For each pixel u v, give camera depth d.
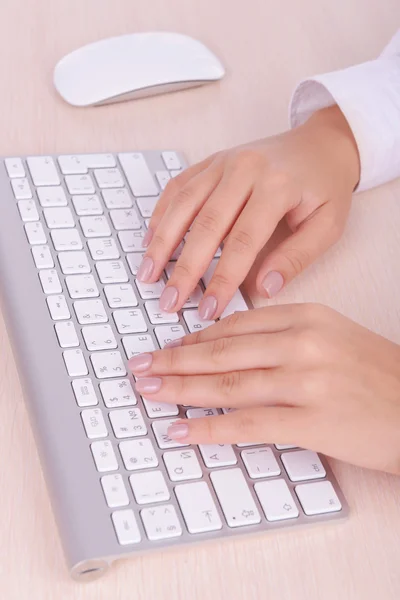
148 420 0.65
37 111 0.83
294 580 0.60
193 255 0.71
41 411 0.64
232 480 0.63
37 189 0.76
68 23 0.91
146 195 0.77
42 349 0.67
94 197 0.76
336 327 0.67
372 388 0.65
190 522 0.61
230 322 0.68
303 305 0.68
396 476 0.65
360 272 0.75
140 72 0.85
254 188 0.75
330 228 0.76
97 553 0.59
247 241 0.72
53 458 0.62
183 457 0.63
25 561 0.59
